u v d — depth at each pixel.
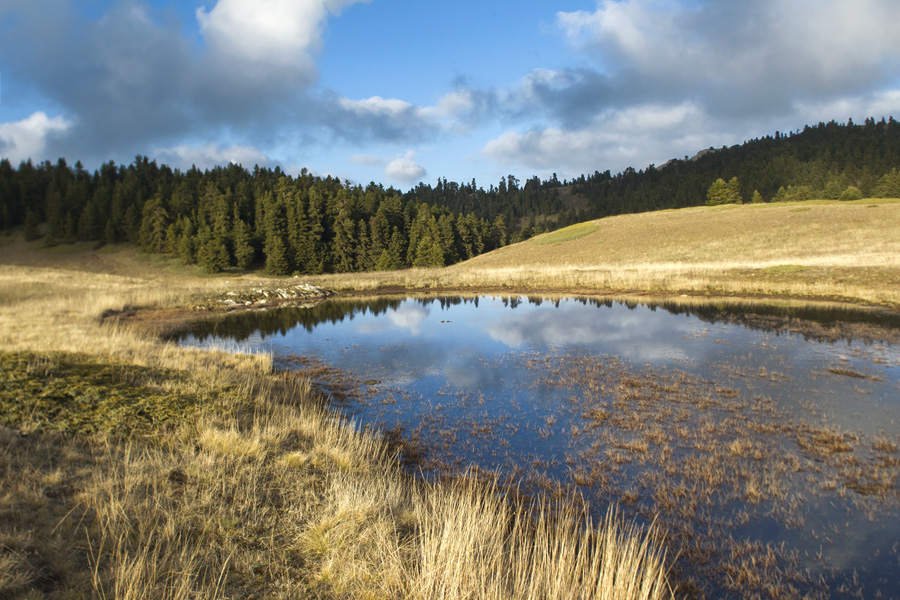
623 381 11.50
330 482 5.84
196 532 4.33
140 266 66.62
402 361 14.32
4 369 7.69
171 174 110.44
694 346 15.04
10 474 4.62
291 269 67.94
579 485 6.61
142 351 11.45
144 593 3.23
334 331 20.14
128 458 5.30
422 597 3.71
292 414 8.39
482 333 18.55
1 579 3.09
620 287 30.44
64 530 3.91
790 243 41.34
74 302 23.00
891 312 20.02
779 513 5.77
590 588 3.87
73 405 6.80
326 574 3.96
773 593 4.44
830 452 7.37
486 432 8.62
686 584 4.55
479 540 4.44
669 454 7.45
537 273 38.41
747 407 9.52
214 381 9.50
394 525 4.83
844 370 11.94
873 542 5.20
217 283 43.28
